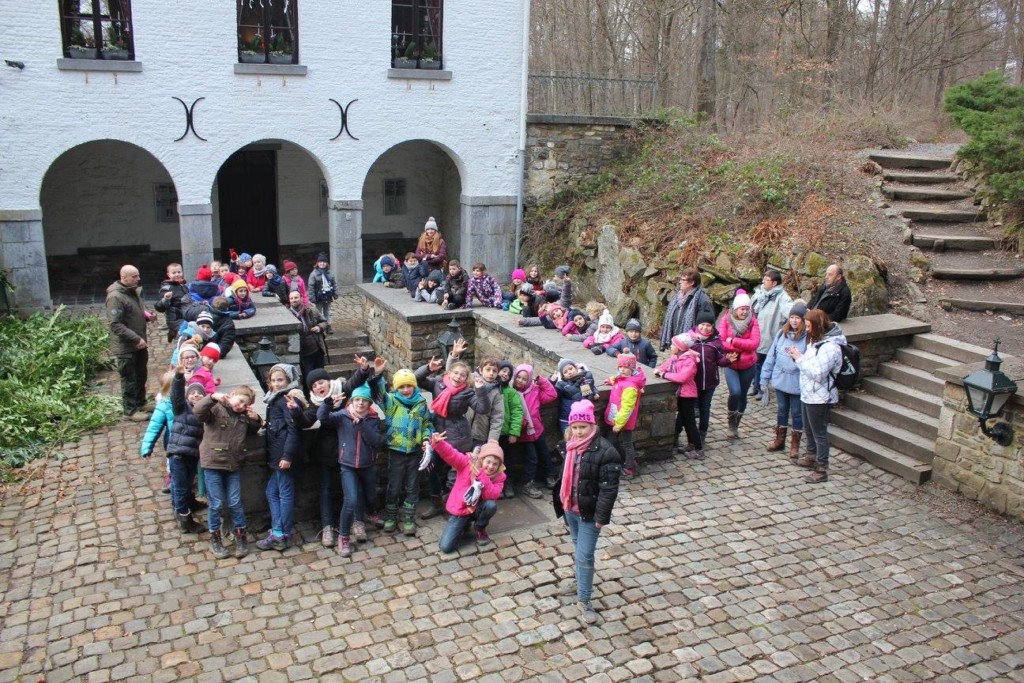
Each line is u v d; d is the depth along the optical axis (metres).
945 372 7.95
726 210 13.62
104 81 14.09
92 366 11.33
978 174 12.95
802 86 21.47
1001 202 12.19
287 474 6.67
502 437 7.77
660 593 6.32
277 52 15.36
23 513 7.37
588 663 5.52
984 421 7.09
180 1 14.35
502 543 6.96
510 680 5.34
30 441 8.81
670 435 8.66
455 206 19.94
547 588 6.33
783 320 9.96
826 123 16.22
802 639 5.82
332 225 16.39
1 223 13.73
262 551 6.73
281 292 12.99
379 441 6.71
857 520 7.49
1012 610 6.21
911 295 10.82
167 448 6.80
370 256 20.14
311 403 6.78
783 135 16.09
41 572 6.41
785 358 8.53
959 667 5.57
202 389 6.61
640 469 8.45
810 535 7.21
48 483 7.95
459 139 16.89
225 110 15.05
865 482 8.25
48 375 10.72
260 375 9.56
